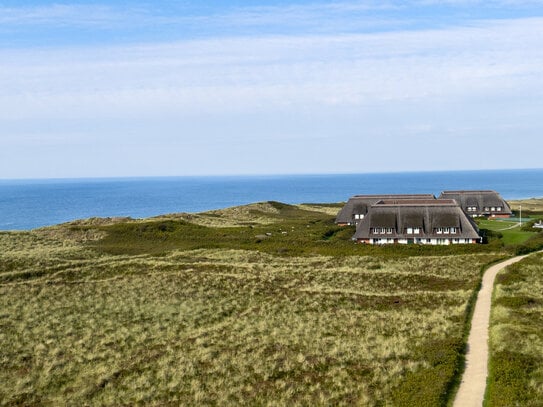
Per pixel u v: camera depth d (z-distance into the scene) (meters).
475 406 33.62
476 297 60.81
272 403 36.16
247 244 102.69
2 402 38.88
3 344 50.62
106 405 37.72
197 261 87.25
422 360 41.62
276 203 187.00
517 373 37.19
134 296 67.12
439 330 49.19
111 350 48.66
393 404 34.62
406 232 103.00
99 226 122.00
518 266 72.19
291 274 76.69
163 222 122.62
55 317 59.09
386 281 71.25
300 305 61.41
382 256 87.06
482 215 143.75
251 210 168.50
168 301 64.62
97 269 81.19
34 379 42.72
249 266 81.44
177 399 38.16
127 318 58.38
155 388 39.94
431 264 79.88
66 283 74.38
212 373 42.25
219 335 51.59
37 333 53.78
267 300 64.44
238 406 36.38
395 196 141.62
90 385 40.97
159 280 74.56
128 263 84.25
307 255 91.12
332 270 78.00
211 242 107.75
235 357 45.19
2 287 72.12
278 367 42.75
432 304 59.06
